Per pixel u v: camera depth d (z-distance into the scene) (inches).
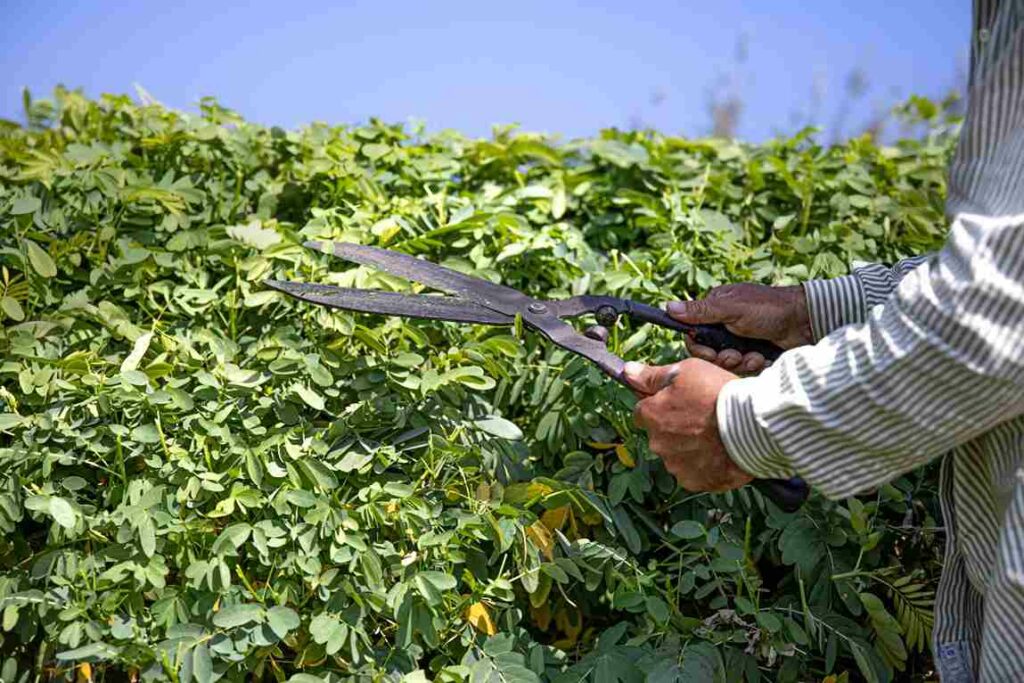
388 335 70.6
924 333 45.0
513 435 67.2
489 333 71.9
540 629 71.1
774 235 83.1
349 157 84.5
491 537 62.5
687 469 53.1
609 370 57.8
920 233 83.8
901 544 73.1
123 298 73.9
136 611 57.9
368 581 58.5
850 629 66.2
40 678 60.3
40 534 64.6
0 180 77.7
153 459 62.1
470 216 74.4
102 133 88.0
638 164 88.1
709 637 64.6
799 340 65.4
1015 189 44.4
